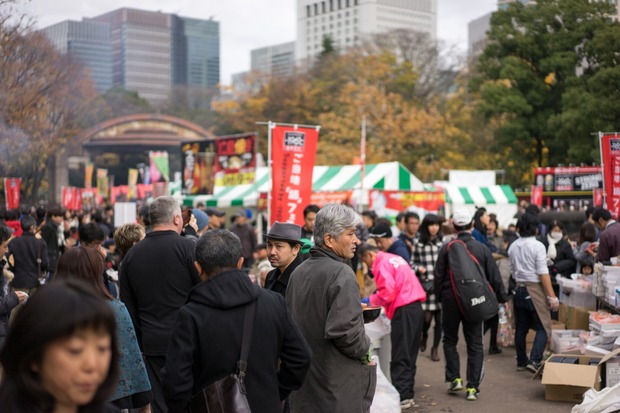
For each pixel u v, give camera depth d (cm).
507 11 3794
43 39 1961
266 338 361
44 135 2592
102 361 177
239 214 1614
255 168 1762
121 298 546
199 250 367
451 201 2848
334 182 2205
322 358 459
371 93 5175
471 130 5047
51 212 1377
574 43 3469
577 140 3161
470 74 5912
